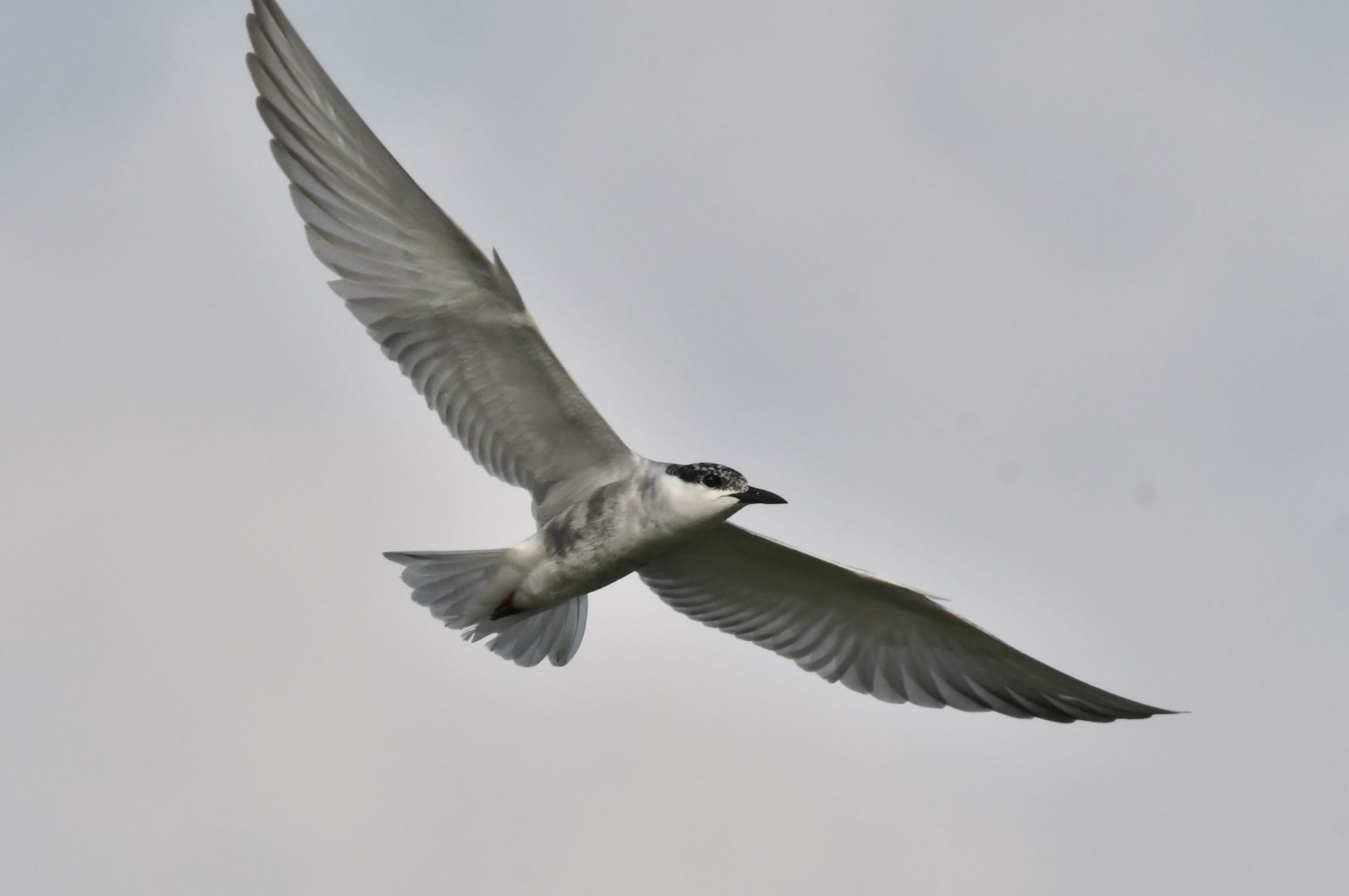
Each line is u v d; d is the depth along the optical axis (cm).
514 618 1366
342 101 1231
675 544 1330
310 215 1266
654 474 1316
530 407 1322
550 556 1327
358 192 1264
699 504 1289
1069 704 1446
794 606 1466
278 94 1235
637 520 1308
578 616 1437
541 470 1351
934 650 1459
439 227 1238
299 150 1249
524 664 1411
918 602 1401
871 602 1430
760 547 1392
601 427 1320
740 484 1295
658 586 1483
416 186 1222
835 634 1479
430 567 1329
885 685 1495
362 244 1280
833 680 1495
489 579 1338
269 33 1226
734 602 1478
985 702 1486
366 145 1233
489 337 1289
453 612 1341
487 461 1346
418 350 1309
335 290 1285
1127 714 1420
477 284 1261
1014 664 1431
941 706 1492
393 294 1288
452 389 1323
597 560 1323
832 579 1410
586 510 1324
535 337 1273
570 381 1292
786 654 1495
